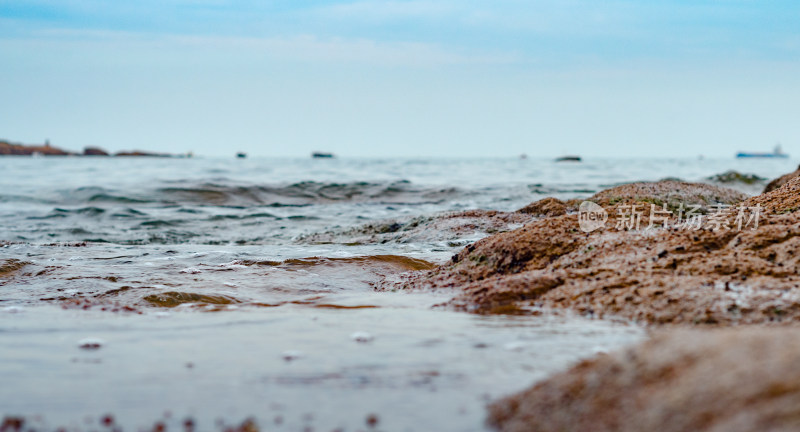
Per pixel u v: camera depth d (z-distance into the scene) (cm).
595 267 880
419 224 1741
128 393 484
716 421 313
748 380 325
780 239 866
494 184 3797
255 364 553
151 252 1362
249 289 1009
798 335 349
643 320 689
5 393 487
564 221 1091
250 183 3688
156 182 3669
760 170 6612
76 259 1267
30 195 3331
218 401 464
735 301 689
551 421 380
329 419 427
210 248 1460
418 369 526
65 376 527
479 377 501
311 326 705
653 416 336
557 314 739
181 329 703
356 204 3014
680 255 853
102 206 2941
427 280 1020
